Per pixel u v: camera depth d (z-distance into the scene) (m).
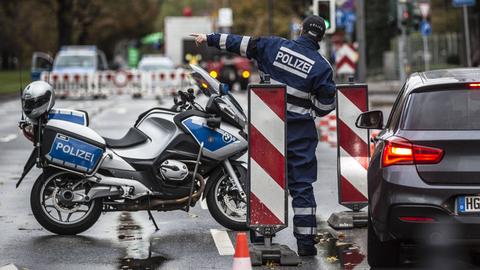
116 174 18.55
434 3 124.25
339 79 57.75
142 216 21.44
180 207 18.94
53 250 17.58
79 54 85.56
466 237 14.28
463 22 52.88
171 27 118.00
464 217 14.26
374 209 15.16
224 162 18.94
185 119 18.73
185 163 18.78
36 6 134.38
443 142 14.44
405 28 68.25
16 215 21.48
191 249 17.64
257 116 16.03
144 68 91.88
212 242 18.30
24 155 34.69
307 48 16.50
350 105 20.06
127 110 62.22
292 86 16.42
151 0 170.88
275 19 124.94
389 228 14.73
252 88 15.98
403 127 14.90
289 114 16.52
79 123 18.58
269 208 16.12
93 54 85.94
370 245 15.89
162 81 83.00
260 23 126.75
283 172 16.09
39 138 18.36
